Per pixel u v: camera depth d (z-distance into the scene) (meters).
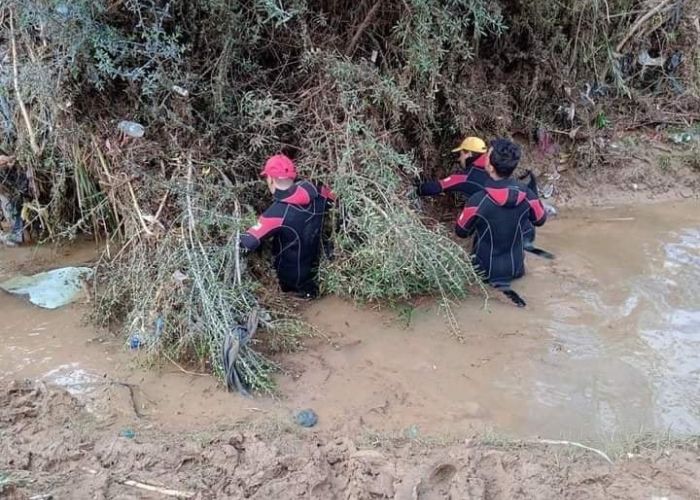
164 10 4.28
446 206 5.41
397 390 3.68
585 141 6.05
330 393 3.65
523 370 3.82
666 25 6.38
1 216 5.07
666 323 4.21
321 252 4.46
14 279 4.64
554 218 5.59
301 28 4.62
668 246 5.11
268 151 4.68
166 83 4.38
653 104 6.45
